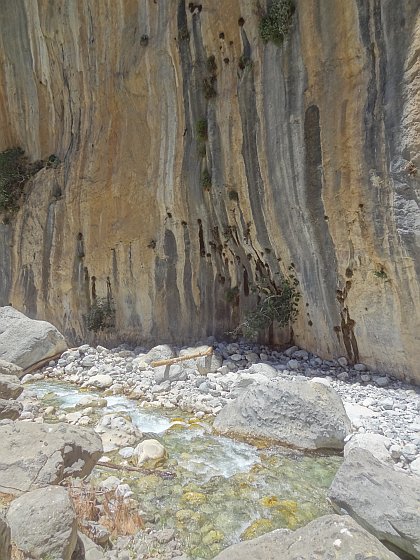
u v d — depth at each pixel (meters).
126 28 12.93
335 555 3.61
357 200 8.58
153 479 6.07
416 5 7.01
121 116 13.45
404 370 8.99
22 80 15.87
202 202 12.12
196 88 11.50
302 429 7.06
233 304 12.67
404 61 7.26
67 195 14.30
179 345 13.04
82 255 14.26
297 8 8.85
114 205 13.69
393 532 4.64
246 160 10.68
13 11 15.33
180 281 13.14
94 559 4.34
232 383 9.67
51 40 14.62
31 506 4.27
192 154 11.95
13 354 11.53
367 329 9.55
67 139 14.92
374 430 7.04
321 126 8.85
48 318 14.94
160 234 13.17
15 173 15.64
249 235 11.48
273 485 6.02
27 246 15.21
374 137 7.96
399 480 5.15
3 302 15.73
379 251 8.49
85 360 11.98
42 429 5.91
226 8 10.45
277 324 12.00
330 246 9.59
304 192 9.48
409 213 7.62
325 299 10.30
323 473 6.34
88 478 5.97
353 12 7.91
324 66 8.61
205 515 5.41
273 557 3.84
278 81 9.49
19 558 3.88
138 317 13.77
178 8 11.52
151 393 9.62
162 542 4.92
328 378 9.54
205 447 7.07
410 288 8.19
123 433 7.33
